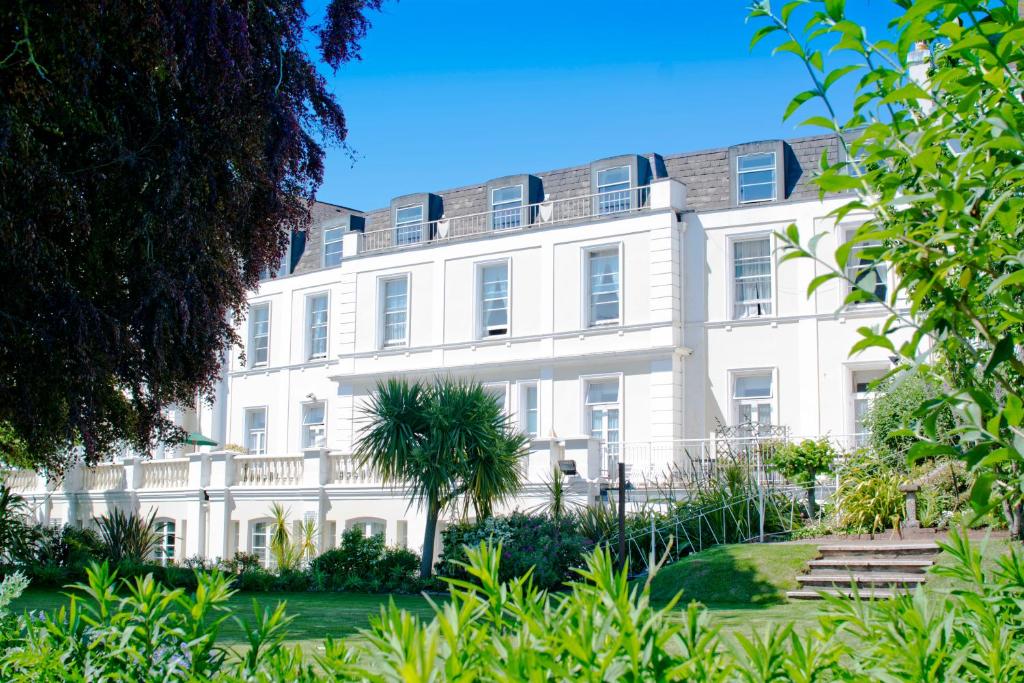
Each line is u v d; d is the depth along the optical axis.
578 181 30.80
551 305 29.64
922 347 14.47
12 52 10.62
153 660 3.66
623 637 2.22
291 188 14.86
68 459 19.34
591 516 19.06
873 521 15.86
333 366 34.72
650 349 27.52
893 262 3.26
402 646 2.19
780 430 24.89
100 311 12.05
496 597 2.80
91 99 12.00
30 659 3.78
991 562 10.16
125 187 12.41
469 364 30.61
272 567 23.69
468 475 18.14
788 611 11.62
